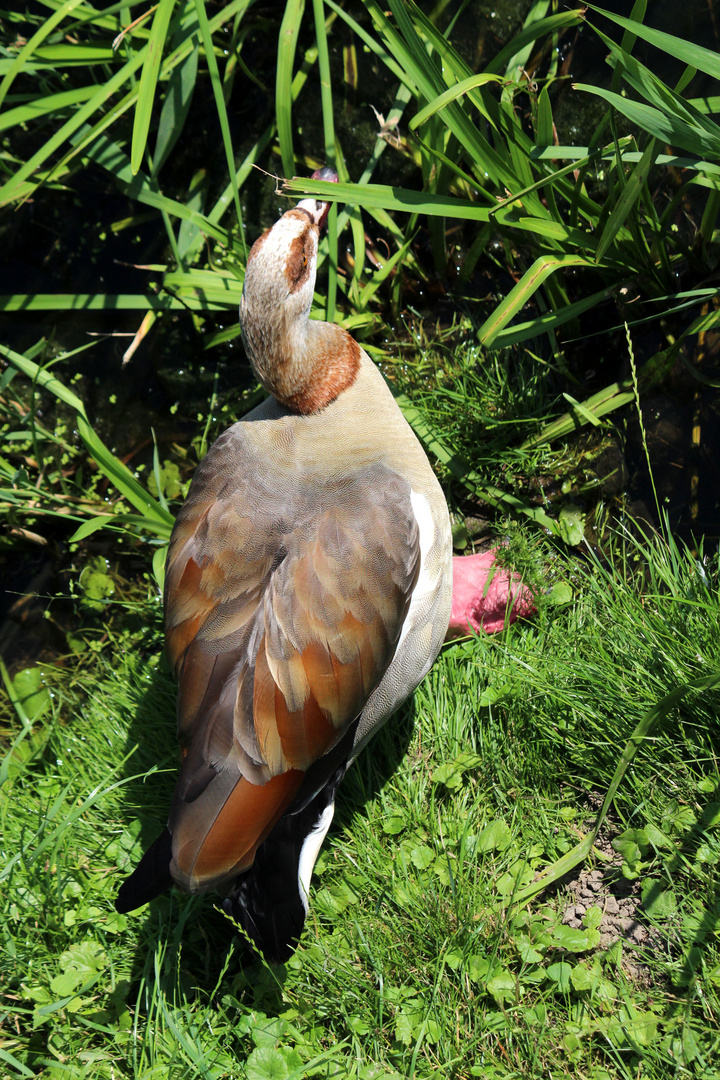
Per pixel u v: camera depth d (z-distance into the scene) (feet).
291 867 8.59
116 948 9.77
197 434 14.26
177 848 7.79
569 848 9.67
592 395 12.77
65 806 10.98
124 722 11.64
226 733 7.98
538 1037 8.50
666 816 9.38
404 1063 8.68
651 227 12.00
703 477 12.21
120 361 14.60
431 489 9.46
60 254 15.16
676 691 8.46
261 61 15.02
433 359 13.57
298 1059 8.59
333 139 12.51
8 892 9.96
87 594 13.43
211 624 8.45
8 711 12.75
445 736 10.62
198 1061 8.57
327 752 8.41
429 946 9.24
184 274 12.86
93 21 13.38
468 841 9.81
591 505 12.44
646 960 8.75
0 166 14.12
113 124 14.38
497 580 11.51
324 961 9.27
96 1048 9.30
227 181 14.90
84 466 14.25
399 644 9.15
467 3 13.92
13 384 14.53
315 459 9.22
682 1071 8.04
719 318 11.12
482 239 13.30
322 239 13.74
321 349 9.63
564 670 10.47
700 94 13.64
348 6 14.67
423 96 11.82
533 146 11.51
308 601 8.29
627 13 13.99
